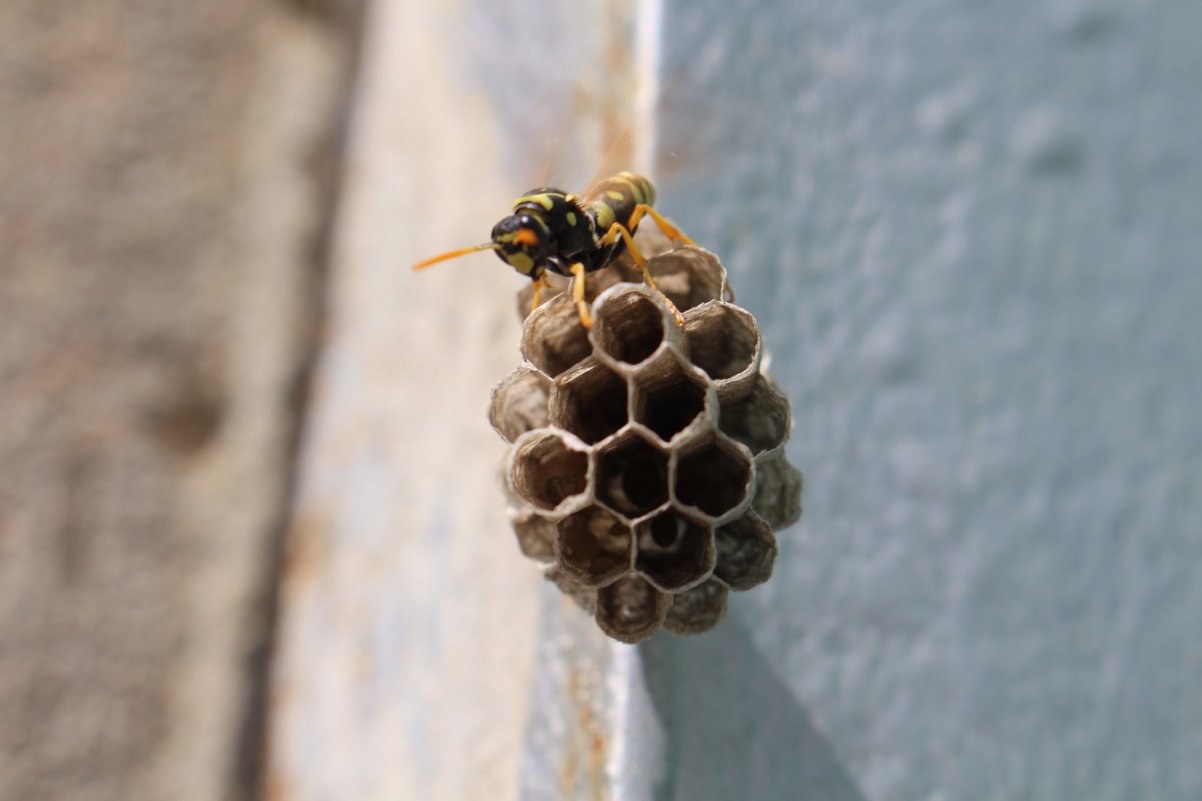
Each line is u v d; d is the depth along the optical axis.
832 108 0.26
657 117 0.25
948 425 0.26
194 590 0.33
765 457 0.21
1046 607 0.26
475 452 0.26
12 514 0.34
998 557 0.26
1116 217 0.27
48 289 0.36
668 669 0.23
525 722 0.24
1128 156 0.28
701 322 0.22
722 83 0.26
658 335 0.22
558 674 0.24
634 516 0.22
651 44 0.25
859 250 0.26
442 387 0.28
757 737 0.24
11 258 0.37
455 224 0.28
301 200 0.38
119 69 0.39
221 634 0.32
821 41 0.27
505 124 0.28
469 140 0.29
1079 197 0.27
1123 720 0.26
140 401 0.35
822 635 0.25
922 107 0.27
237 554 0.33
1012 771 0.25
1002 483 0.26
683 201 0.25
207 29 0.40
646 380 0.22
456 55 0.30
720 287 0.22
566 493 0.22
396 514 0.28
